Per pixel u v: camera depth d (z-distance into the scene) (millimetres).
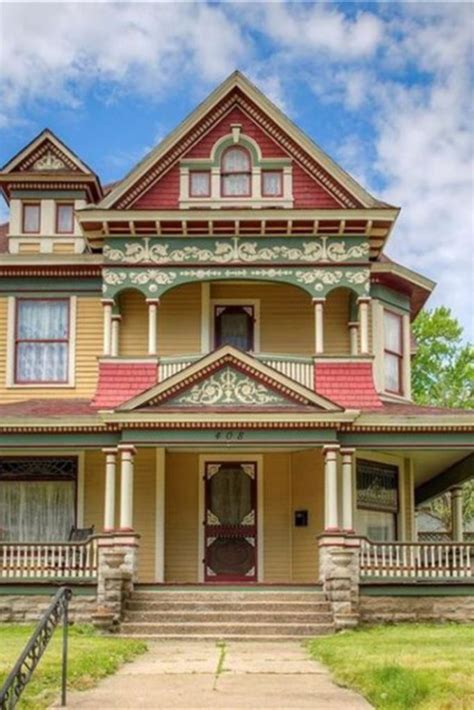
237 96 22609
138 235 21766
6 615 18750
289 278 21609
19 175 23688
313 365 21141
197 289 23156
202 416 19625
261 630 17078
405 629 17328
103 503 21578
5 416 20000
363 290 21531
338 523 19859
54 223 23703
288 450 21219
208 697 10188
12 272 23125
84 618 18594
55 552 19016
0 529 21516
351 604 18094
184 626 17078
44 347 22891
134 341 22844
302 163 22391
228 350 20281
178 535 21766
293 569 21531
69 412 20438
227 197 22250
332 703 9820
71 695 10258
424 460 23375
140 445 19719
